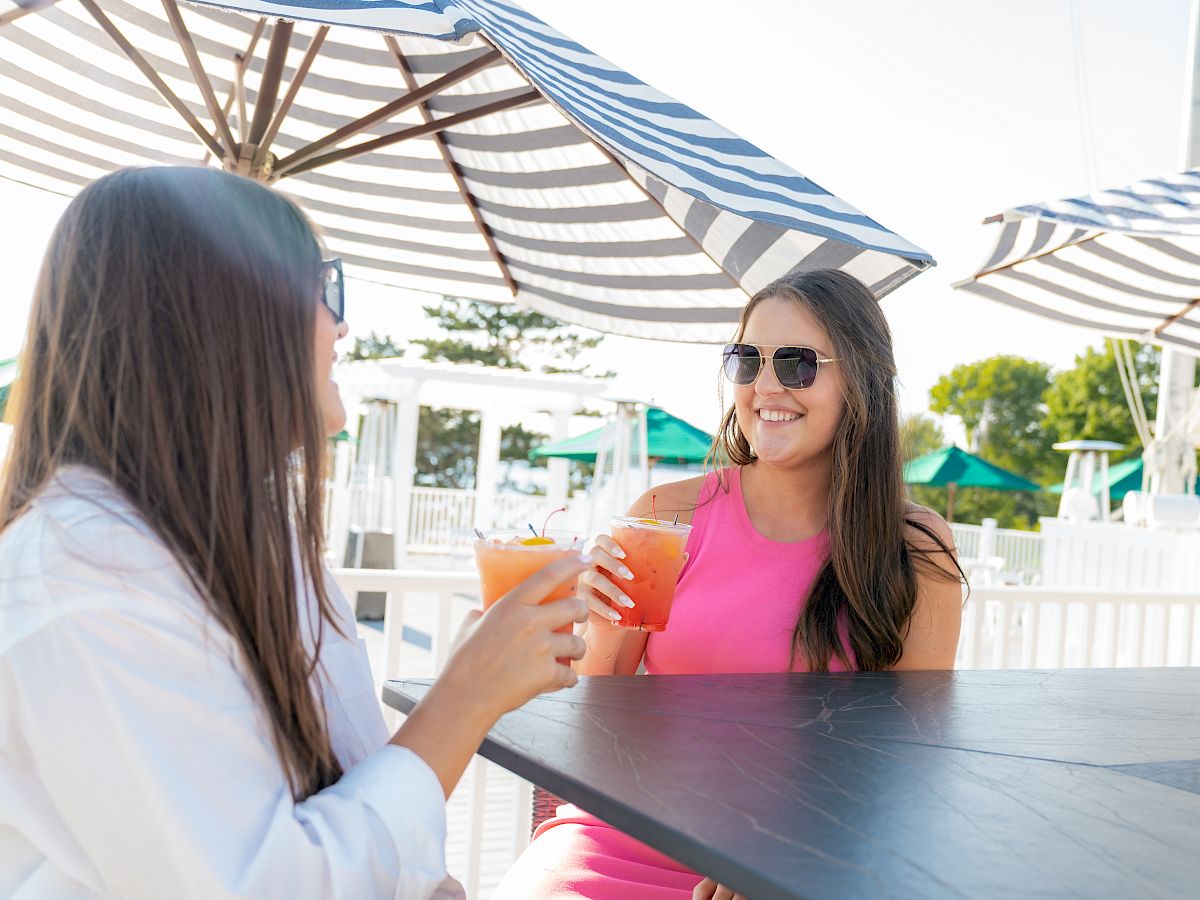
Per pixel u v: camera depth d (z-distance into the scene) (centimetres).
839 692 153
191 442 93
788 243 349
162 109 412
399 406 1480
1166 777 115
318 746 99
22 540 86
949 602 208
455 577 299
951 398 3488
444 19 200
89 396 92
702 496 226
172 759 84
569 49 310
